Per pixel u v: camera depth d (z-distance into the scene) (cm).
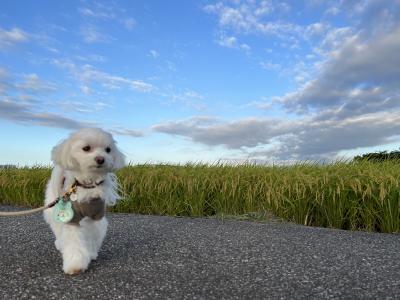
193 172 182
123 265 82
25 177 205
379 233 132
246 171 175
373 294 68
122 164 83
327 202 150
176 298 65
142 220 142
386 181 145
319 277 76
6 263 83
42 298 64
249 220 150
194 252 93
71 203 76
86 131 79
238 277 75
